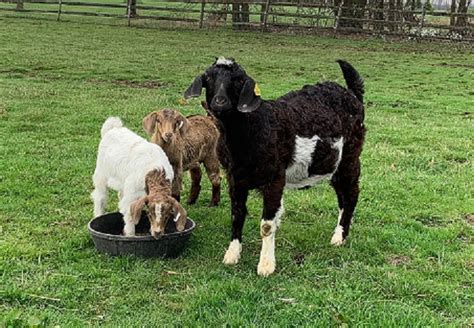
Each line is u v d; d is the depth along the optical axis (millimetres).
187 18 13148
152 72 7121
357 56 9531
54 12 12188
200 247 2438
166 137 2611
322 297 1987
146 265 2213
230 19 14070
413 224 2781
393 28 12516
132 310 1910
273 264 2215
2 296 1936
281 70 7758
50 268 2186
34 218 2666
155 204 2180
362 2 12586
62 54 8008
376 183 3359
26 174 3246
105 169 2557
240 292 2020
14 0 13648
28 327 1746
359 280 2152
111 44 9320
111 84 6297
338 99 2447
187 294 2008
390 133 4641
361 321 1836
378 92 6625
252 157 2146
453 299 2035
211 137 2900
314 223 2775
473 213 2967
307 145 2273
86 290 2023
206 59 8344
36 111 4746
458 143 4352
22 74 6535
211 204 3016
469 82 7562
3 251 2268
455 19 12883
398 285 2113
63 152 3727
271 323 1828
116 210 2852
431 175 3600
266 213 2213
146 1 19797
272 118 2174
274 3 12141
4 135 4062
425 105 5980
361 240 2549
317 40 11289
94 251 2330
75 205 2871
